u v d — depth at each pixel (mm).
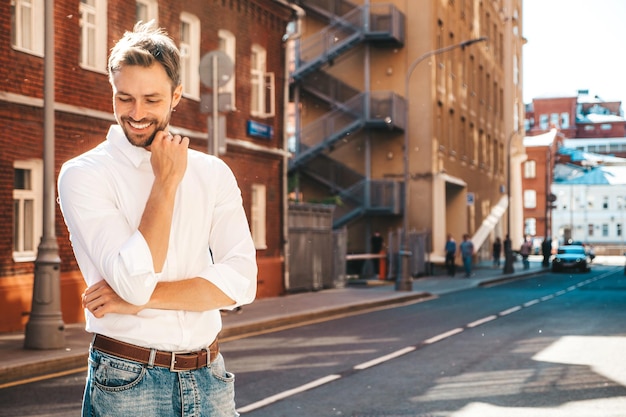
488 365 11391
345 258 29719
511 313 20312
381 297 24219
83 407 2914
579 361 11789
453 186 48094
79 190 2779
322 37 40781
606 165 119250
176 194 2889
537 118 140250
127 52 2729
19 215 15766
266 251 24281
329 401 8750
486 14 57844
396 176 40938
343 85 41188
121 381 2818
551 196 61531
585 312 20547
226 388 3016
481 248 57312
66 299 16438
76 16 16750
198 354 2912
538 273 48156
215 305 2848
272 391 9352
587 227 115062
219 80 16609
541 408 8391
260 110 24438
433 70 41156
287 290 25219
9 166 15227
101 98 17453
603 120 139125
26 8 15883
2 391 9461
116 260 2645
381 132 41094
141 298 2674
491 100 59438
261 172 24219
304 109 41719
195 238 2906
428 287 32062
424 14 40875
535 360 11875
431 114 40844
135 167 2840
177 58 2828
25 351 12023
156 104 2764
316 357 12242
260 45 24328
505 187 64750
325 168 41156
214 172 2984
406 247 27766
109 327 2824
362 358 12125
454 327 16797
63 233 16484
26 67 15609
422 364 11484
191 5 20938
